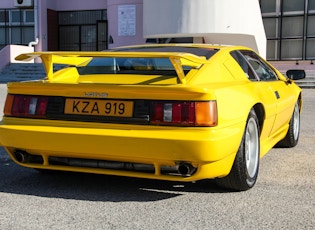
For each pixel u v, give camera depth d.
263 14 20.16
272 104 4.62
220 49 4.56
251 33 17.22
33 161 4.05
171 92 3.47
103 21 23.69
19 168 4.96
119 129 3.56
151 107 3.51
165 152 3.44
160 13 17.52
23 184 4.33
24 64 21.06
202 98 3.45
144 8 18.19
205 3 16.83
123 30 20.73
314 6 19.34
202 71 3.94
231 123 3.62
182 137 3.40
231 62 4.42
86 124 3.65
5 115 4.00
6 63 21.05
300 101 6.29
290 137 5.87
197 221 3.36
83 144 3.62
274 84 5.13
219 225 3.28
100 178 4.52
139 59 4.41
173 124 3.46
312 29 19.47
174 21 17.23
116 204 3.75
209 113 3.44
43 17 23.39
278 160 5.29
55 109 3.77
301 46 19.73
